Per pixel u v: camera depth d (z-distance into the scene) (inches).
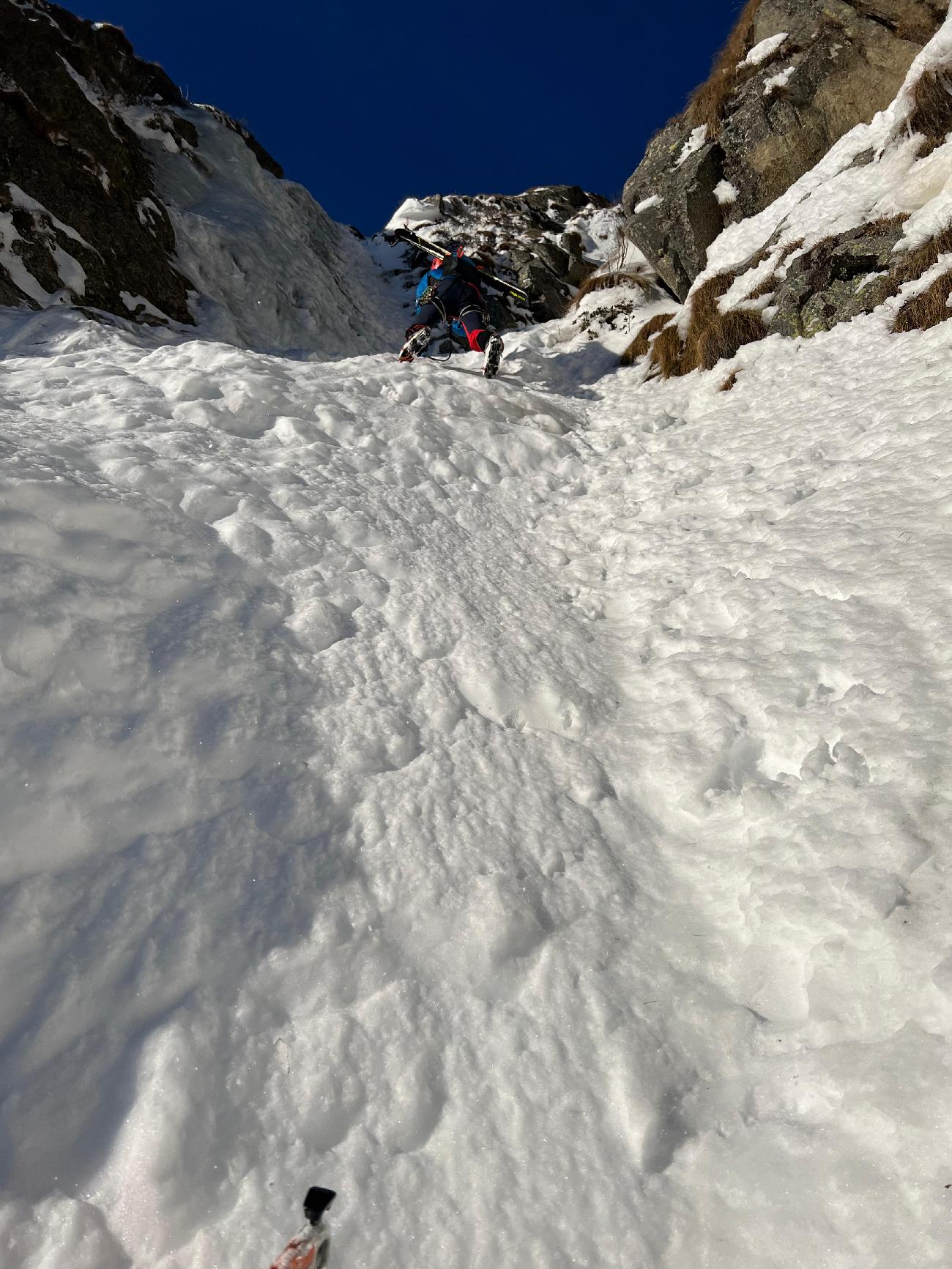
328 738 92.7
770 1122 63.2
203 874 74.1
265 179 417.7
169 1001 65.9
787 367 222.1
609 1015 72.5
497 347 249.8
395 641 113.0
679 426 226.8
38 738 75.4
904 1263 52.4
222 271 316.2
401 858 82.4
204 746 83.8
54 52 265.3
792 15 294.0
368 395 203.9
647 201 331.9
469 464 187.3
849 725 93.1
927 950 68.4
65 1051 61.6
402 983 72.3
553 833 91.0
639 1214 60.0
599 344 331.9
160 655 89.4
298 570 118.0
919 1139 57.0
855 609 113.0
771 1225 57.0
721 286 272.1
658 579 145.3
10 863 68.0
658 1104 66.3
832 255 227.1
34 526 91.7
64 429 129.9
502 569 146.6
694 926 81.4
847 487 148.4
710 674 112.6
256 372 190.2
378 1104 64.5
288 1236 56.6
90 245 251.6
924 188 220.5
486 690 109.6
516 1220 59.2
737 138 304.3
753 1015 71.9
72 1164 57.4
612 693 117.4
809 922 74.6
